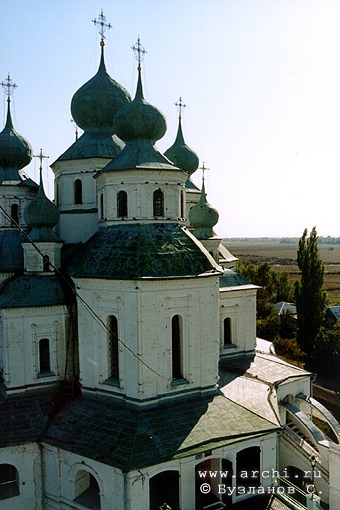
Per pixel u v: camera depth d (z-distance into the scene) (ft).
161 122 121.80
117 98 144.87
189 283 108.68
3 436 103.91
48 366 122.01
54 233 128.67
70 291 123.95
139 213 114.11
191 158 189.57
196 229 166.20
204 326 112.47
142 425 98.68
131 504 89.61
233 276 160.56
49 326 120.98
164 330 106.42
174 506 98.53
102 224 122.93
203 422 103.24
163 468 93.76
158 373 105.81
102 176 119.34
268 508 101.14
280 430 108.06
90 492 103.45
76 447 97.19
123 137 122.11
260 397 123.95
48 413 111.34
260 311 322.96
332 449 109.29
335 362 241.14
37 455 104.94
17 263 139.44
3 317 116.67
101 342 110.01
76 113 146.82
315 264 246.88
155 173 114.62
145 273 103.19
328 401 210.59
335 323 300.20
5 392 117.80
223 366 148.46
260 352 170.81
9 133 158.71
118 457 91.35
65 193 143.54
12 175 159.84
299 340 249.75
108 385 108.88
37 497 105.19
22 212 156.15
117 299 106.11
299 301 249.75
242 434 102.27
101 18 146.51
